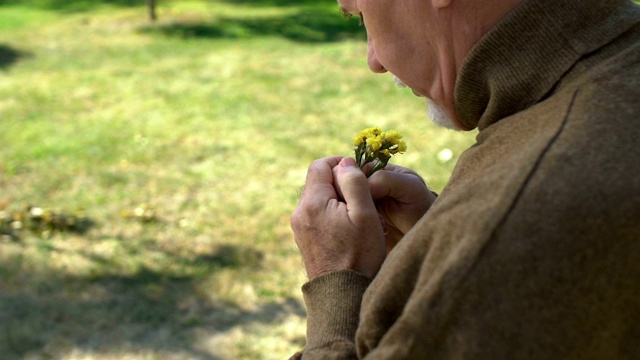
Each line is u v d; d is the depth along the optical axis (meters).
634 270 0.78
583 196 0.78
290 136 6.78
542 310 0.77
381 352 0.82
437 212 0.87
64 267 4.57
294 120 7.18
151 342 3.90
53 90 8.21
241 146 6.56
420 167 6.02
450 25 0.93
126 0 13.03
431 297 0.79
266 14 12.07
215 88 8.20
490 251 0.78
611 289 0.78
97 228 5.06
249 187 5.75
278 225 5.11
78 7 12.64
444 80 0.96
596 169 0.79
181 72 8.84
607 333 0.79
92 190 5.68
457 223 0.83
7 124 7.16
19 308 4.14
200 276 4.50
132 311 4.15
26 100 7.86
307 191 1.14
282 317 4.11
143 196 5.58
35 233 4.94
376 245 1.08
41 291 4.32
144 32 10.92
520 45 0.89
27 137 6.81
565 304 0.77
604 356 0.79
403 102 7.57
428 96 1.01
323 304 1.03
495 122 0.94
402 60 0.99
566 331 0.77
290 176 5.96
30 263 4.59
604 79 0.85
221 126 7.06
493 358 0.77
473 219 0.81
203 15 11.96
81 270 4.54
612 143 0.81
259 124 7.08
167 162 6.23
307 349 1.00
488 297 0.78
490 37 0.90
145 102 7.78
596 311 0.78
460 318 0.78
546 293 0.77
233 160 6.26
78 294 4.30
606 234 0.77
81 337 3.93
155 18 11.70
